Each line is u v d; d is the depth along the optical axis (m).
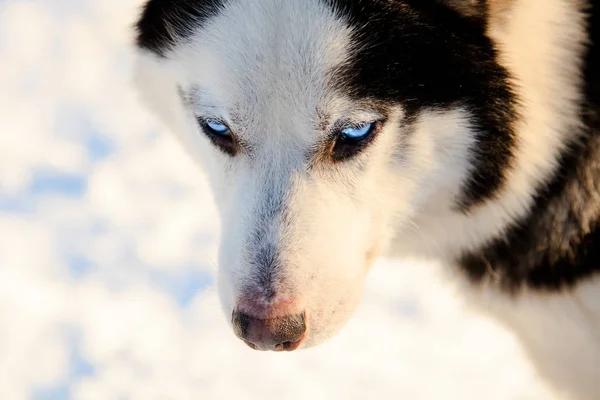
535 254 2.65
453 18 2.33
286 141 2.31
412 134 2.37
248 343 2.30
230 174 2.45
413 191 2.51
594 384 2.92
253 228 2.30
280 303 2.23
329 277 2.30
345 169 2.36
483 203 2.57
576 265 2.59
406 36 2.28
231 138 2.41
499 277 2.76
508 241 2.67
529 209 2.60
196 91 2.40
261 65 2.24
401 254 2.86
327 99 2.24
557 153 2.51
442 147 2.44
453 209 2.62
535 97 2.44
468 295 2.92
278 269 2.25
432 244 2.78
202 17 2.37
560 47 2.43
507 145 2.45
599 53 2.46
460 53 2.33
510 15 2.37
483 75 2.36
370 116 2.29
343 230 2.35
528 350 3.03
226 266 2.33
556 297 2.66
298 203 2.30
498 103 2.39
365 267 2.53
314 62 2.22
